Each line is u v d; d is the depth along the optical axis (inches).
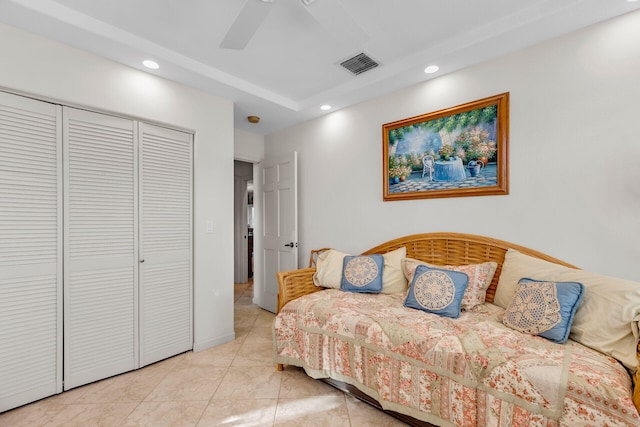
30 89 69.6
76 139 77.9
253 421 65.5
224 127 109.7
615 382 43.9
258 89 109.4
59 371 75.1
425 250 96.8
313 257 131.0
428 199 97.7
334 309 79.3
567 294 58.5
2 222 67.5
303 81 105.4
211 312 105.4
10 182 68.4
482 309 76.0
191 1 65.1
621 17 66.0
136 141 88.7
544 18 67.0
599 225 68.7
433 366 58.6
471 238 87.5
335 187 125.3
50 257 73.9
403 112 103.6
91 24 70.2
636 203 64.7
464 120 89.2
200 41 80.6
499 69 83.0
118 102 84.0
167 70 89.0
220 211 108.5
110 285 83.4
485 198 85.8
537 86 76.9
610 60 67.3
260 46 83.4
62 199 75.7
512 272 75.4
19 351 69.7
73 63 76.2
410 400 61.4
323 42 81.8
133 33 76.9
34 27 68.1
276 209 145.9
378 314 74.1
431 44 83.8
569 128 72.5
